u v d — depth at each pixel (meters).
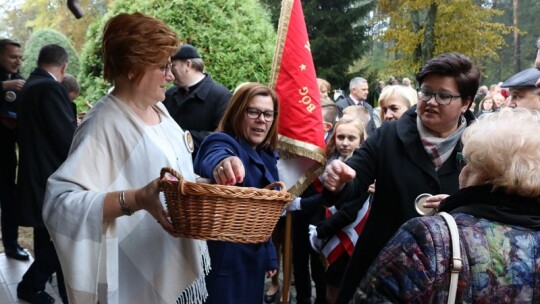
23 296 4.01
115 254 1.87
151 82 1.97
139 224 1.98
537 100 3.01
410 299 1.39
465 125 2.40
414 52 23.80
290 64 3.43
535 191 1.42
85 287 1.79
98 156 1.90
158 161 1.96
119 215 1.79
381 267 1.46
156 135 2.03
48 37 10.83
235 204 1.71
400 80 25.58
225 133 2.57
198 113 3.98
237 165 2.05
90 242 1.78
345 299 2.52
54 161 4.07
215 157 2.23
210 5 5.11
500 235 1.41
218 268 2.40
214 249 2.40
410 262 1.41
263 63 5.36
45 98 4.02
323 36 21.55
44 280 4.02
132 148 1.93
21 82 4.88
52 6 18.31
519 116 1.54
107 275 1.85
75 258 1.78
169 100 4.12
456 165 2.36
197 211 1.69
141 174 1.93
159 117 2.16
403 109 3.80
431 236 1.42
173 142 2.12
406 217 2.36
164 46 1.94
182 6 5.07
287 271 3.65
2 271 4.72
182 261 2.04
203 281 2.11
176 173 1.67
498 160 1.44
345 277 2.56
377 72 22.64
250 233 1.77
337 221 3.23
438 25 22.95
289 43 3.43
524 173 1.41
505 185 1.44
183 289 2.04
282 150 3.43
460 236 1.41
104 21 5.75
